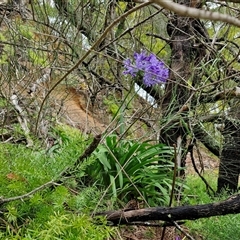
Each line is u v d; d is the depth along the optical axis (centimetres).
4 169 149
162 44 358
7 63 275
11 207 135
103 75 358
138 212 180
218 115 283
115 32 340
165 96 285
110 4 309
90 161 163
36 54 283
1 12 309
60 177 156
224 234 211
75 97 386
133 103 340
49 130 280
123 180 248
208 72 253
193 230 224
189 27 291
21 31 294
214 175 438
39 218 139
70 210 160
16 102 268
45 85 318
